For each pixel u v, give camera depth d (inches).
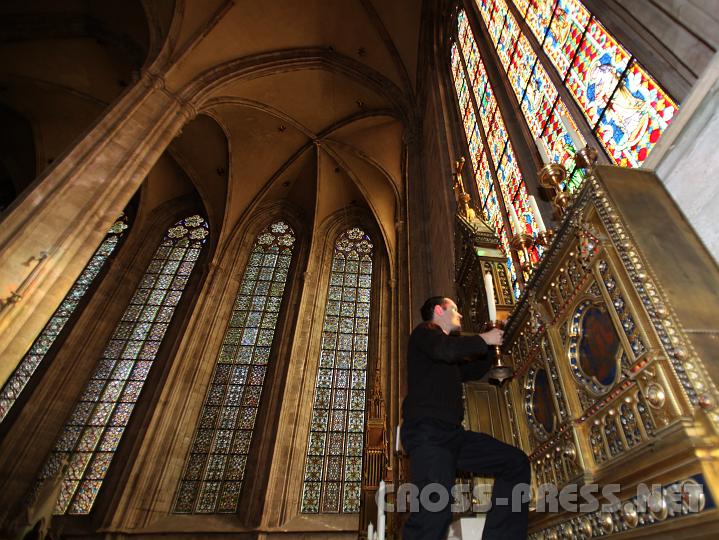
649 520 53.6
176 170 726.5
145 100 459.5
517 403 106.7
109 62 639.8
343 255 721.0
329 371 575.8
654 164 80.4
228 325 621.9
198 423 527.5
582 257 75.8
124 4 579.8
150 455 476.7
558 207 95.6
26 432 479.5
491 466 81.5
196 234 721.0
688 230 69.2
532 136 210.1
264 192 733.9
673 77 101.3
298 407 526.6
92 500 459.8
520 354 106.0
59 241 310.7
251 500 461.7
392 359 547.2
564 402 80.1
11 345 270.4
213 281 640.4
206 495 475.2
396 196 675.4
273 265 699.4
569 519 74.5
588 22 161.0
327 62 619.8
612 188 73.3
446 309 104.8
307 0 565.6
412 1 539.8
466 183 322.7
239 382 565.6
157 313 622.2
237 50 574.9
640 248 63.4
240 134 676.7
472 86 348.5
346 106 668.1
